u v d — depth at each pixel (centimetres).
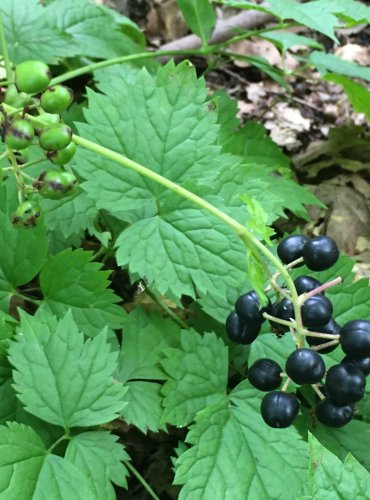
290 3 28
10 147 19
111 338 26
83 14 37
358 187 48
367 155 51
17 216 21
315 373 18
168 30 63
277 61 64
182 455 23
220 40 56
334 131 52
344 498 16
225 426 25
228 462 24
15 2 35
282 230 45
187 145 26
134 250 25
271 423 18
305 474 24
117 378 25
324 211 46
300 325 18
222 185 26
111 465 23
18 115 20
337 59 41
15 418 24
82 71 34
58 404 23
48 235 29
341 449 26
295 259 20
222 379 26
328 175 50
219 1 30
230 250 25
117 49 37
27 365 22
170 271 25
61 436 24
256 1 65
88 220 29
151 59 39
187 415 25
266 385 19
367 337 17
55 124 19
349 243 44
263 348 27
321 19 28
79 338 23
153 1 63
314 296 19
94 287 25
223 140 37
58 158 20
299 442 25
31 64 19
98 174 25
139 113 26
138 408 25
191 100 27
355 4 29
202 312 29
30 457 22
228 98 38
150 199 26
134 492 29
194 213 25
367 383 27
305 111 60
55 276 25
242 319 20
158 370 26
